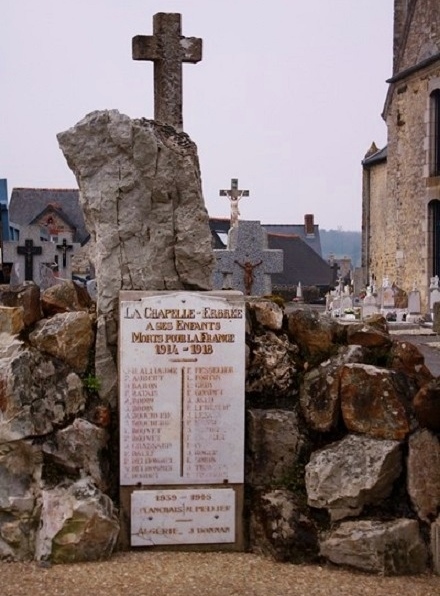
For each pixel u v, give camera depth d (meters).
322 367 5.93
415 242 29.47
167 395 5.68
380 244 35.53
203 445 5.70
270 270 19.94
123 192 6.05
